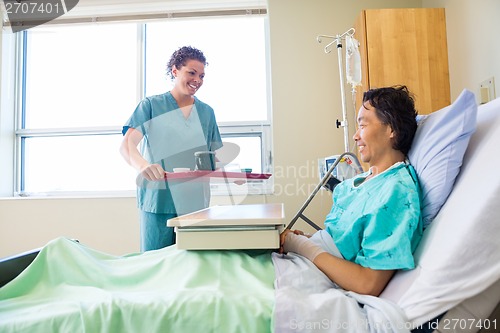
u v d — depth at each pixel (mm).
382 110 1062
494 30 1628
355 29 2182
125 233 2398
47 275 944
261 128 2605
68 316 724
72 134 2697
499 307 709
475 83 1773
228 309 721
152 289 879
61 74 2744
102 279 926
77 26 2660
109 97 2705
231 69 2654
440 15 2006
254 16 2564
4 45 2621
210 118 1802
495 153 794
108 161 2400
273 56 2418
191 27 2693
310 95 2393
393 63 1980
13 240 2432
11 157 2666
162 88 2691
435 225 852
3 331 722
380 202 907
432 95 1968
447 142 913
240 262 917
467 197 794
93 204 2420
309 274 864
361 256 882
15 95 2705
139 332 710
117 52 2713
